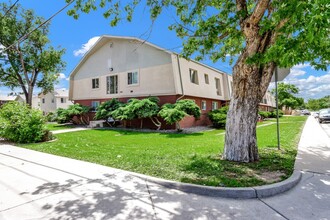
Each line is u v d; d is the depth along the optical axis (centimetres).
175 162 566
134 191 400
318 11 309
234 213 318
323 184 426
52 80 2706
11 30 2225
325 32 358
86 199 367
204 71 1873
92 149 798
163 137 1157
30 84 2522
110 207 338
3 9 2155
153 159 608
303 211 323
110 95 1895
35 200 365
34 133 1009
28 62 2480
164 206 341
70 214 317
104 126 1847
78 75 2195
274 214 315
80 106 2019
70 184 437
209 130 1545
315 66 496
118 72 1833
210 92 1942
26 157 677
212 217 307
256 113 571
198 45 751
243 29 543
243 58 543
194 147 809
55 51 2494
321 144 866
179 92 1488
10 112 1015
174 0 696
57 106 3934
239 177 439
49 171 525
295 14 347
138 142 986
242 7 575
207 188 384
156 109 1448
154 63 1600
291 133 1241
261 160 573
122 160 607
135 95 1708
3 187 424
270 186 385
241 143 560
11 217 311
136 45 1711
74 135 1300
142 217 308
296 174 456
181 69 1541
